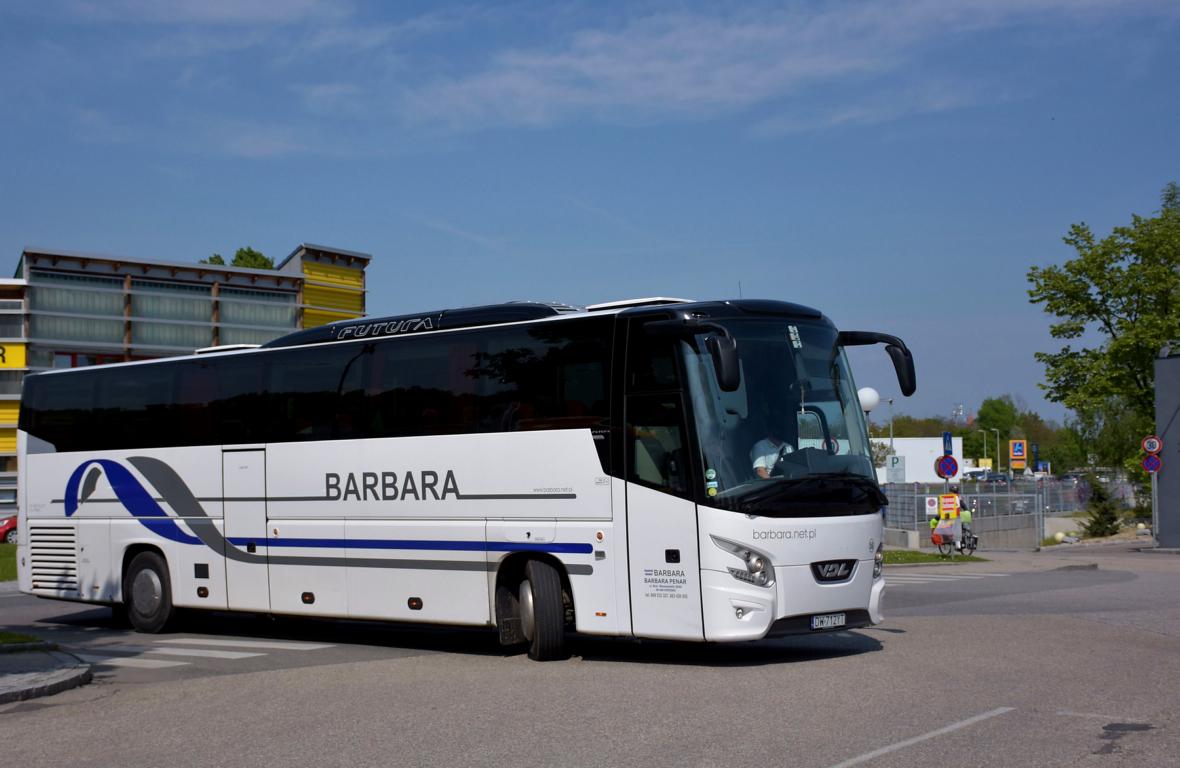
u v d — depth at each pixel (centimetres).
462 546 1359
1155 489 4112
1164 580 2461
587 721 915
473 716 955
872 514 1238
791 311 1262
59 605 2223
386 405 1451
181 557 1662
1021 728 847
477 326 1386
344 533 1479
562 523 1273
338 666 1305
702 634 1166
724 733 851
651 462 1212
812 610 1178
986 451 13050
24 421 1877
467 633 1659
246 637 1658
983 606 1855
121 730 956
